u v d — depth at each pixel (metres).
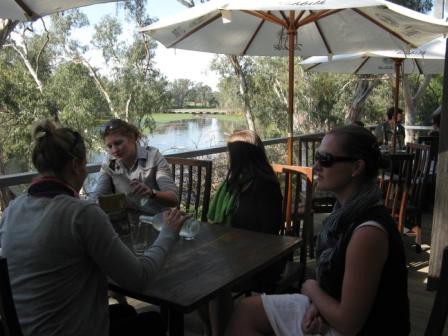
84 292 1.32
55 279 1.27
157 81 18.38
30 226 1.28
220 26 4.08
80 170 1.40
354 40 4.06
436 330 1.16
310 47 4.36
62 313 1.28
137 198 2.35
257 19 4.09
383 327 1.35
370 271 1.30
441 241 3.01
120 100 17.73
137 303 2.86
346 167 1.44
